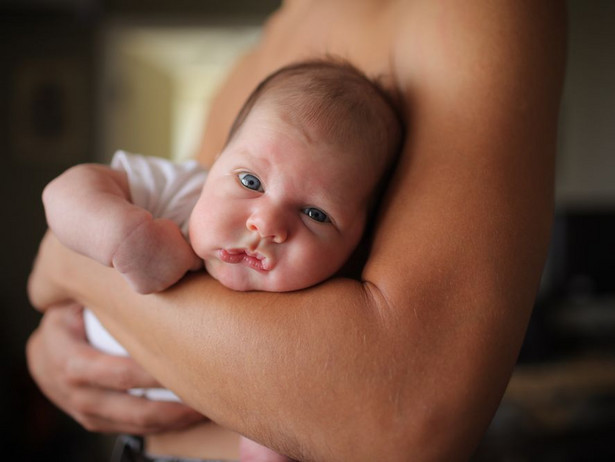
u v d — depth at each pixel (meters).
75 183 0.63
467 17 0.62
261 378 0.51
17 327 3.81
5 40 3.77
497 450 2.39
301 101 0.64
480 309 0.50
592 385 2.43
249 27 3.80
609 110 3.52
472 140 0.57
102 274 0.65
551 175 0.59
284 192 0.60
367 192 0.65
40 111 3.79
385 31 0.75
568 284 2.96
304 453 0.51
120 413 0.75
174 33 3.92
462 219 0.53
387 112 0.67
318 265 0.61
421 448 0.48
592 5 3.56
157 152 4.74
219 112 1.10
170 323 0.57
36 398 3.27
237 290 0.58
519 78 0.59
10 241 3.81
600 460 2.37
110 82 3.80
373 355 0.49
